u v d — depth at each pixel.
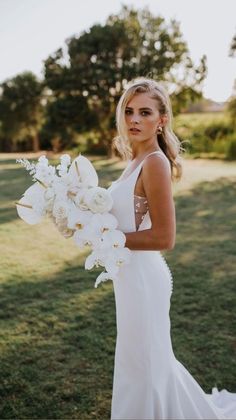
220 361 3.45
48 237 7.77
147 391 2.23
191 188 12.49
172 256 6.28
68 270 5.85
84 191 2.01
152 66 25.86
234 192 11.61
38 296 4.89
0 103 38.78
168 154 2.35
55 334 3.95
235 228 7.82
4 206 10.66
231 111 25.06
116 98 26.39
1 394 3.07
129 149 2.44
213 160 22.02
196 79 26.88
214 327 4.03
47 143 39.03
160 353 2.28
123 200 2.17
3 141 40.00
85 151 31.72
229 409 2.70
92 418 2.82
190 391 2.44
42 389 3.12
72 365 3.43
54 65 27.42
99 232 1.94
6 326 4.13
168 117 2.28
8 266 6.05
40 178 2.08
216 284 5.09
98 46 26.03
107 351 3.63
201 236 7.36
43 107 38.53
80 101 26.86
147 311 2.22
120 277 2.25
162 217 2.05
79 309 4.50
